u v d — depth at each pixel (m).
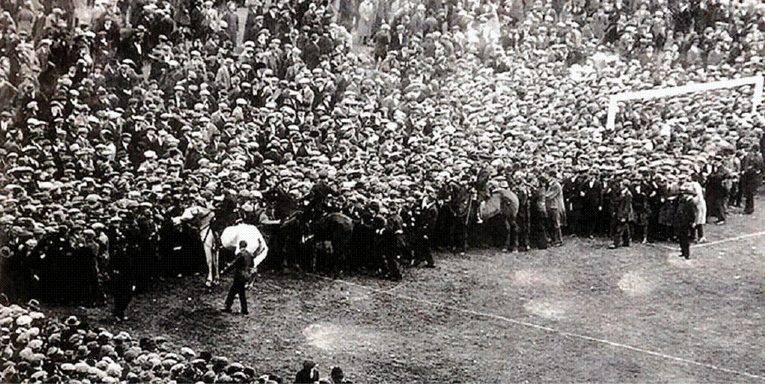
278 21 38.03
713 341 27.34
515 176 32.31
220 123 32.25
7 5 32.34
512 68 41.44
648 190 33.34
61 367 19.91
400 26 40.00
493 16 42.50
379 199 29.78
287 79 36.09
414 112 36.78
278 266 29.25
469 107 37.94
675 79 42.50
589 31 44.50
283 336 25.59
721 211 35.38
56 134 29.16
